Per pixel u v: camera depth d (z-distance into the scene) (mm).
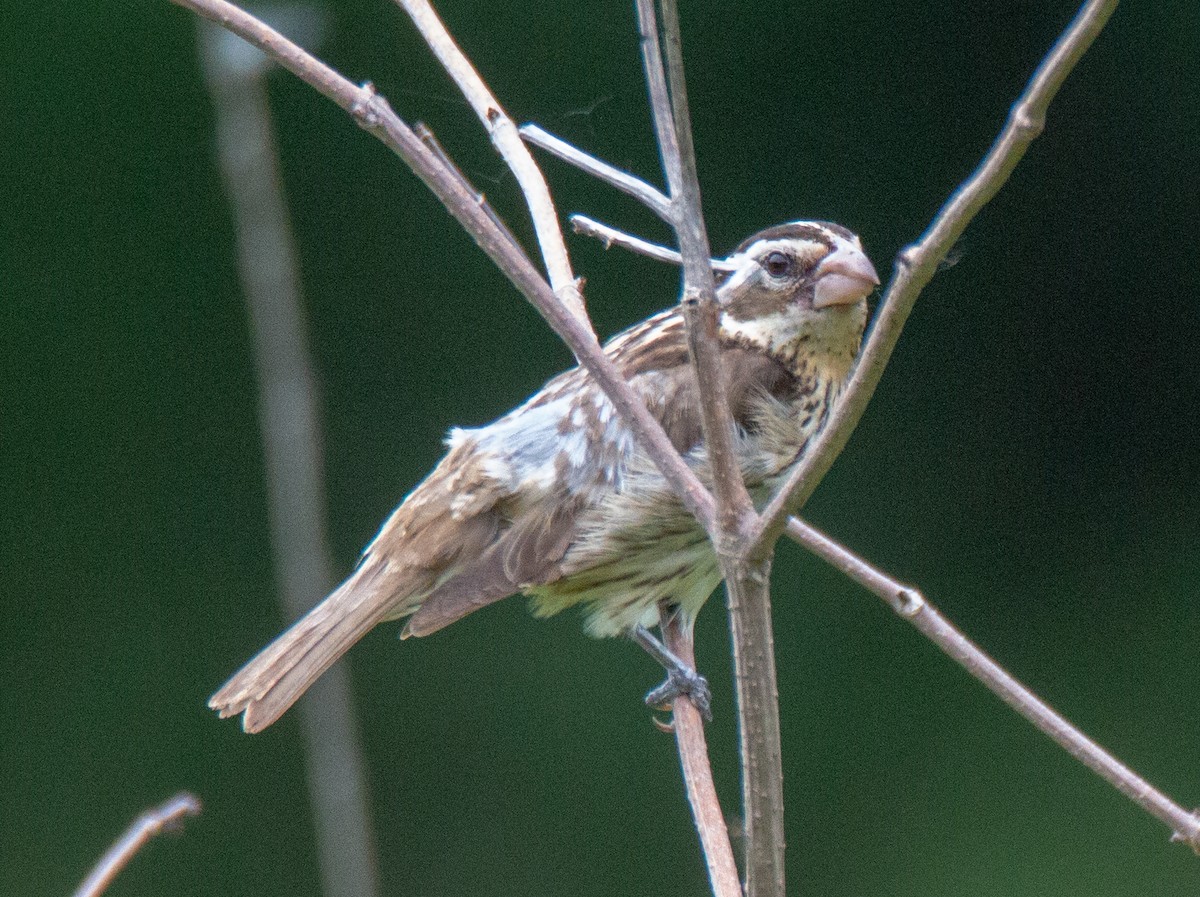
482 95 5871
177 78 12727
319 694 7074
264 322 7309
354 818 6934
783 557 12453
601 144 12406
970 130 12609
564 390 7379
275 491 7211
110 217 12773
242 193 7387
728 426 3967
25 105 12758
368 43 12539
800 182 12711
